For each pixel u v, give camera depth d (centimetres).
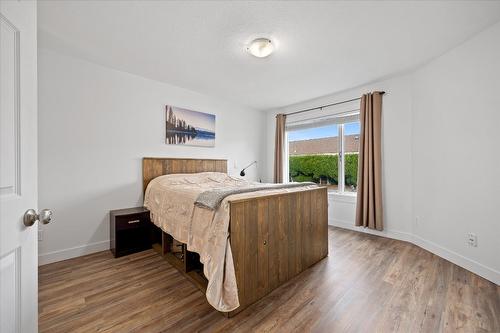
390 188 301
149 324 134
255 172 454
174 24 181
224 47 217
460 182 215
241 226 151
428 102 253
